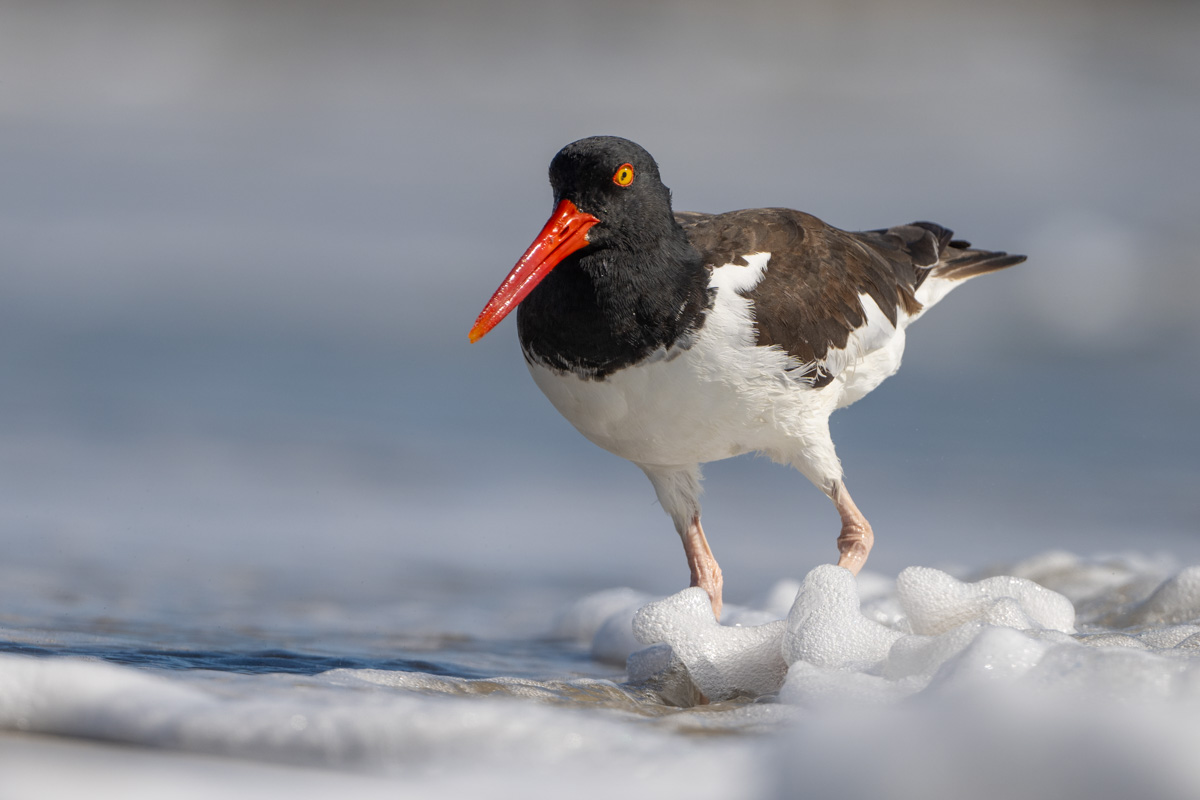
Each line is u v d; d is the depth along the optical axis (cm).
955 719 434
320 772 429
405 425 1680
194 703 470
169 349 2039
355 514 1303
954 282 1034
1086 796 402
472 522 1295
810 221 885
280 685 542
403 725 455
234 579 1039
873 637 646
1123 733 421
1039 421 1694
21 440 1509
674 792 416
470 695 584
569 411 813
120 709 459
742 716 532
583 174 748
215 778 410
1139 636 667
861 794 414
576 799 409
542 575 1121
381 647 839
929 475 1480
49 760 416
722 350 769
